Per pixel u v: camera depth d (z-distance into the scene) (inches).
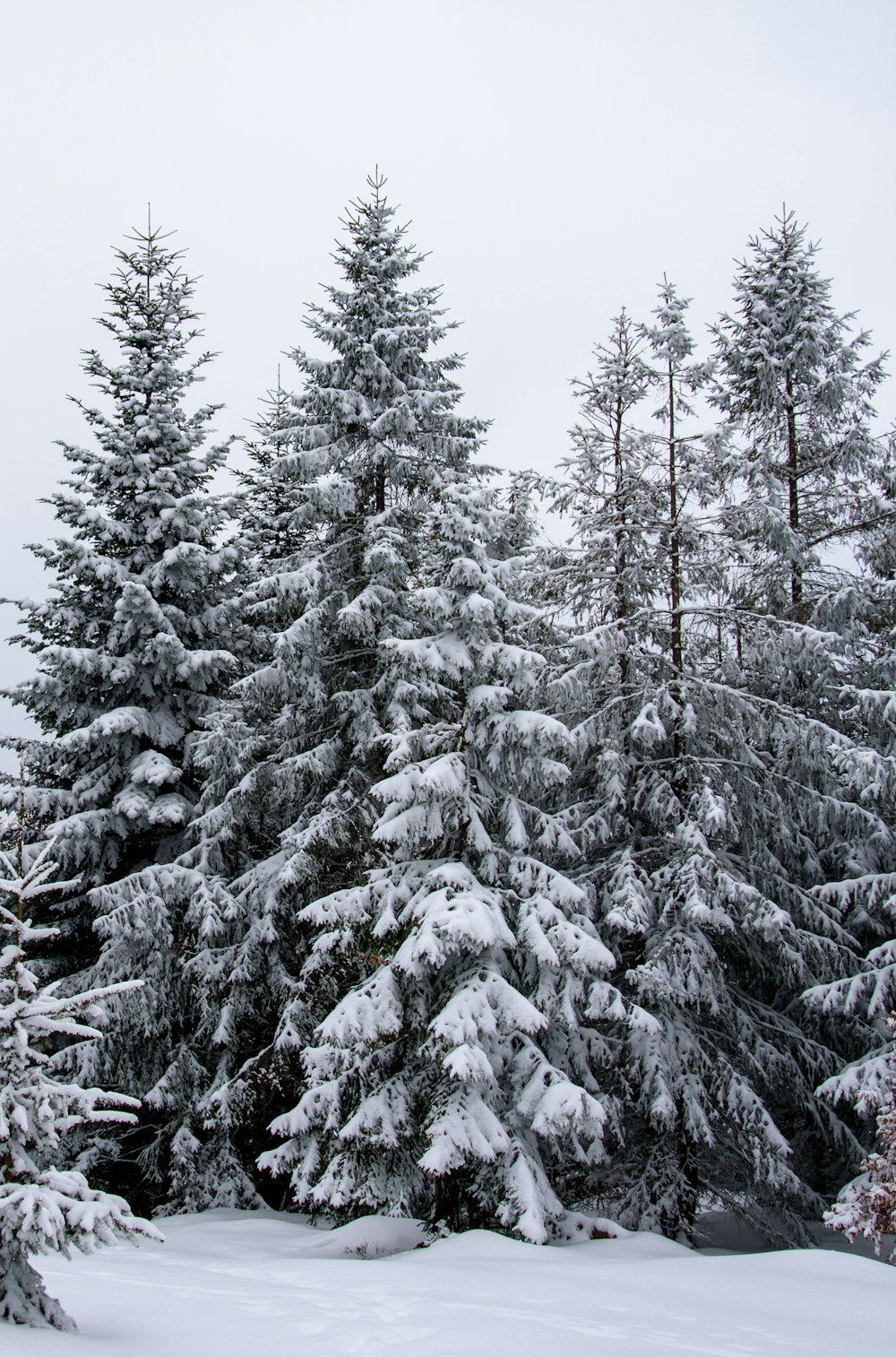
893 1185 472.4
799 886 708.7
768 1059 645.3
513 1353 266.2
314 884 648.4
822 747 671.1
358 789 641.6
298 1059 636.1
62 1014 306.7
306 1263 439.8
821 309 846.5
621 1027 633.0
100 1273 395.2
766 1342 315.9
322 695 657.6
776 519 759.7
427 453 692.7
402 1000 541.3
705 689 677.3
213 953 655.8
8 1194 262.8
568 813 669.9
